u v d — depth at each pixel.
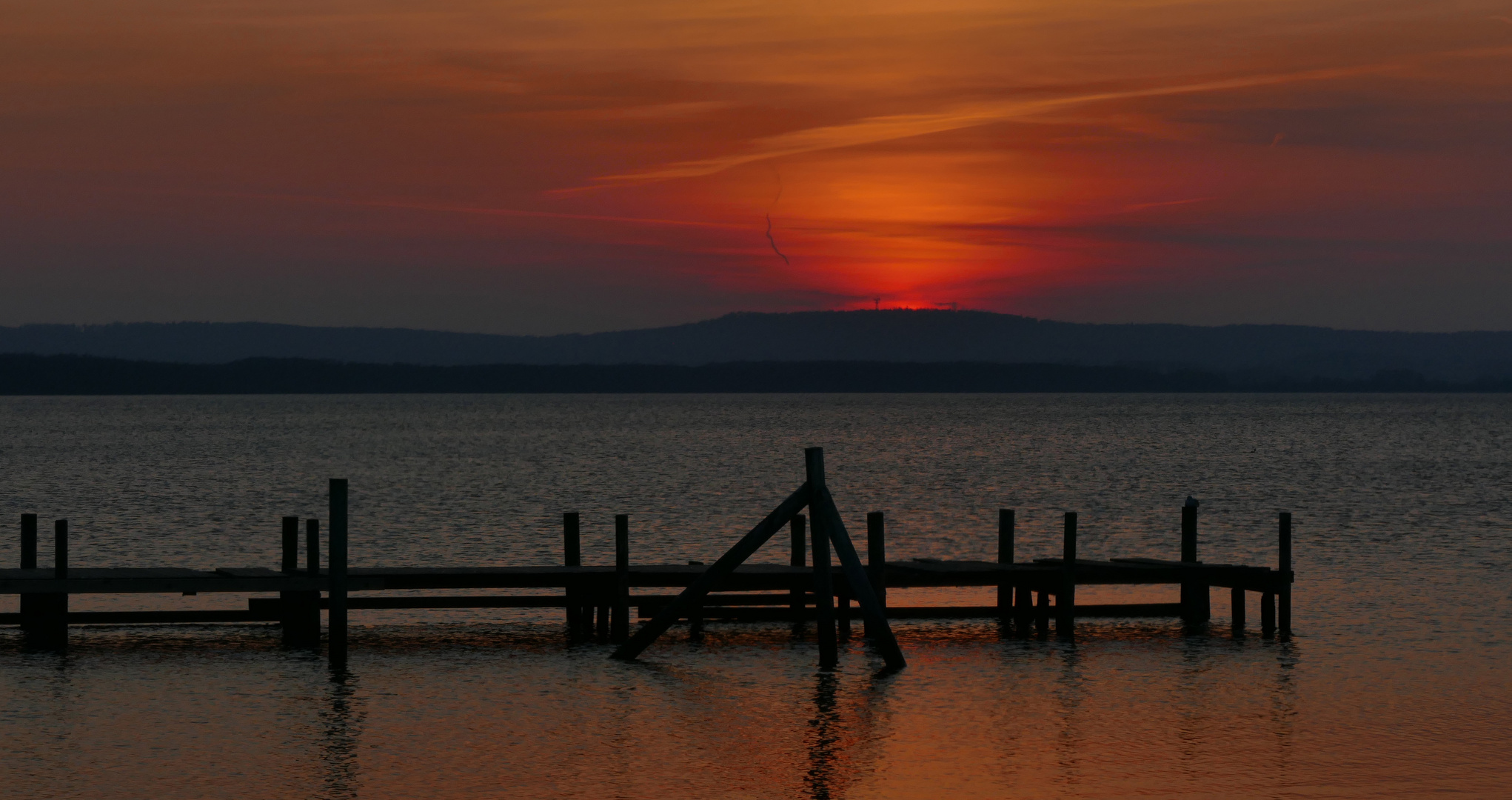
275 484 109.88
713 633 39.06
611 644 37.56
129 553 62.16
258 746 26.84
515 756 26.31
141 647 36.59
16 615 38.44
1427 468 135.50
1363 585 49.09
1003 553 41.69
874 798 23.80
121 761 25.66
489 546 64.75
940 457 157.88
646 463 143.00
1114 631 39.66
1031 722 28.92
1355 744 27.02
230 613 38.09
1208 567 39.78
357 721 28.84
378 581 36.19
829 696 31.45
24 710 29.56
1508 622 40.94
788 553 59.41
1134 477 123.50
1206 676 33.44
